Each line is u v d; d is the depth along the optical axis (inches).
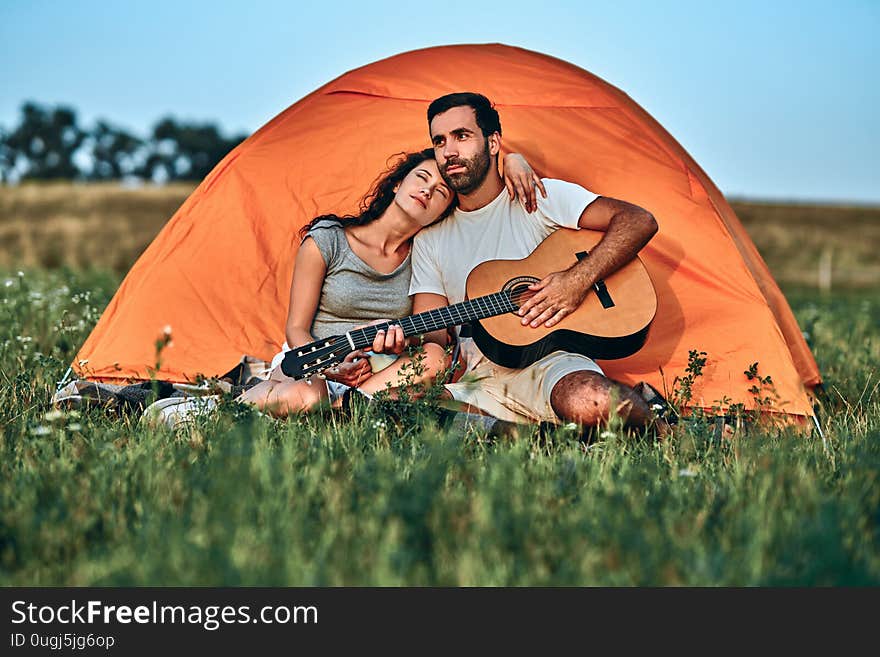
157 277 199.0
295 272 184.9
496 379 173.5
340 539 97.7
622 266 178.7
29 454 126.3
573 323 171.3
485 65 205.9
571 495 112.2
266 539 97.2
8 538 101.0
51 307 252.2
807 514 103.4
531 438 140.0
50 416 136.9
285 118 208.1
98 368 190.5
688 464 131.2
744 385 181.0
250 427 129.1
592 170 201.3
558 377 162.6
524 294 175.0
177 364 191.9
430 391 154.9
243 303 201.5
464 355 184.2
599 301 174.9
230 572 90.1
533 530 100.0
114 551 97.1
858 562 94.4
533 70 204.8
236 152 206.8
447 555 96.3
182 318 197.2
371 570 93.5
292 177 209.2
